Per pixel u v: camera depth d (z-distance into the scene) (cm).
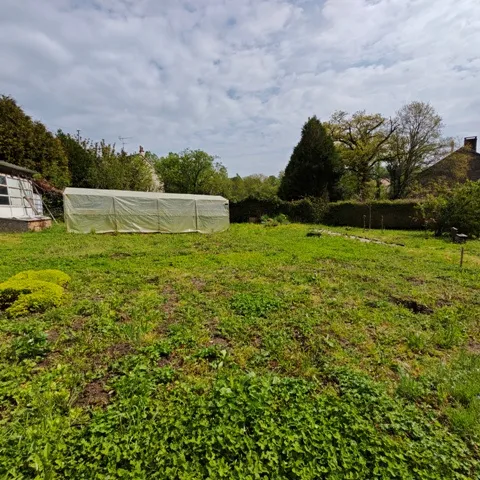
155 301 517
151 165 3186
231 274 720
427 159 2845
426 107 2755
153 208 1597
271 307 497
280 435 225
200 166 3009
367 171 2997
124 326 408
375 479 195
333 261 887
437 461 211
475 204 1444
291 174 2739
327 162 2622
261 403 257
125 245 1129
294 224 2114
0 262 781
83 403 267
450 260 908
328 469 201
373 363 346
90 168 2378
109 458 204
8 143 1870
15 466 198
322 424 237
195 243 1220
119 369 316
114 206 1516
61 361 333
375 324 447
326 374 321
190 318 448
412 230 1895
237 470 200
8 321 429
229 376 303
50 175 2080
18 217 1534
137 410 248
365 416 252
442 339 400
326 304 523
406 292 597
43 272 593
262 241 1271
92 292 566
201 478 193
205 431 227
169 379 298
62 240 1186
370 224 2017
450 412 261
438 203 1547
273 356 352
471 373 320
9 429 229
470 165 3009
